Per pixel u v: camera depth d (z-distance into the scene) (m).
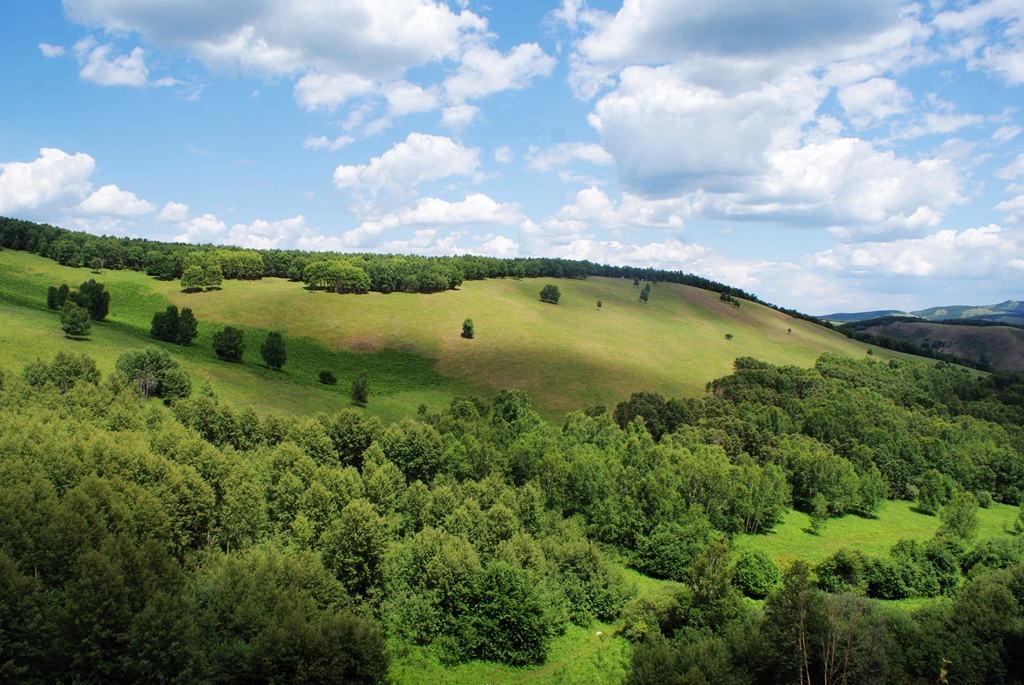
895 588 68.44
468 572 55.28
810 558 82.12
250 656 42.09
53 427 67.00
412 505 71.00
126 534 45.72
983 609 51.22
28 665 38.12
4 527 45.31
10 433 63.38
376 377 146.88
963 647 48.28
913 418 147.50
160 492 57.22
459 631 52.91
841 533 97.06
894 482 124.00
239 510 61.03
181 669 40.53
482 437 99.00
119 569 42.47
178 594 44.97
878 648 45.19
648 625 55.16
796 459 112.19
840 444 128.38
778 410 135.88
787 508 108.56
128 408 83.62
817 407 141.38
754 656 45.84
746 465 104.81
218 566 53.31
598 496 84.12
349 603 52.16
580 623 59.81
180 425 76.62
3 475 54.25
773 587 67.12
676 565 71.69
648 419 130.38
